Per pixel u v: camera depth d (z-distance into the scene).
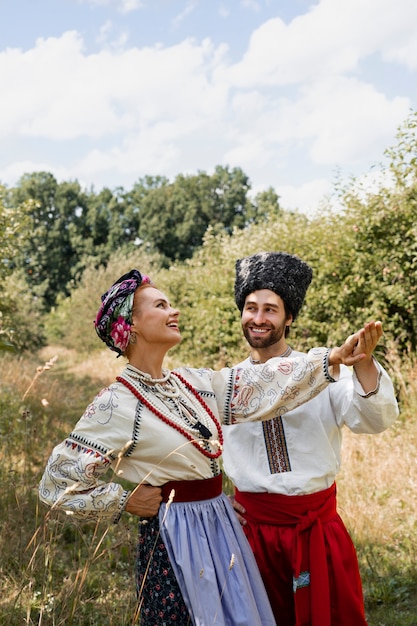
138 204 53.66
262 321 2.71
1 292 12.92
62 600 3.34
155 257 26.98
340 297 7.85
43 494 2.27
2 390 8.74
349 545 2.64
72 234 53.25
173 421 2.28
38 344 25.86
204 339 11.78
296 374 2.32
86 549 4.09
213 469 2.34
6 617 3.15
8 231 10.31
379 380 2.30
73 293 28.08
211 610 2.14
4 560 3.77
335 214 8.20
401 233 7.54
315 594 2.51
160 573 2.22
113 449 2.22
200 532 2.23
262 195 51.38
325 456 2.62
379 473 5.34
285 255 2.77
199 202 50.44
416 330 7.55
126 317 2.32
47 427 7.32
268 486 2.60
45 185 53.81
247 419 2.43
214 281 11.38
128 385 2.30
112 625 3.21
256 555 2.62
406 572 4.13
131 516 4.80
